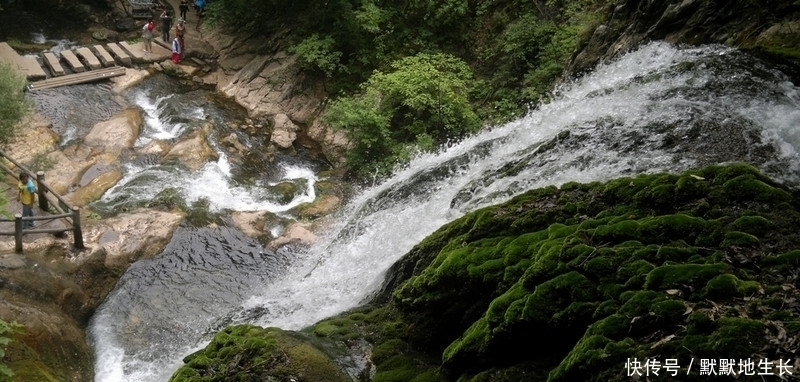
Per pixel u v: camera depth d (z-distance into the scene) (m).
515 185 6.90
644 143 6.47
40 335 8.37
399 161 13.16
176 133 15.27
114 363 8.83
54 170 12.98
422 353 5.34
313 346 5.41
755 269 4.07
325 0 16.98
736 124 6.19
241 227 11.99
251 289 10.48
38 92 16.19
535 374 4.27
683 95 6.98
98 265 10.30
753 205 4.67
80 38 19.66
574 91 8.96
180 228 11.68
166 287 10.34
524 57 13.99
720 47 7.70
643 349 3.63
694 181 4.95
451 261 5.34
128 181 12.99
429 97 13.51
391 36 16.70
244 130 15.80
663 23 8.70
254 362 5.14
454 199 7.64
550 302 4.31
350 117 13.62
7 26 18.94
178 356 8.78
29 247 10.03
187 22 19.94
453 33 16.58
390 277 6.74
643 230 4.57
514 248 5.07
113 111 16.05
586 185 5.61
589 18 12.63
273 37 17.98
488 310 4.63
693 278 3.96
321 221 12.34
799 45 6.92
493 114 13.70
